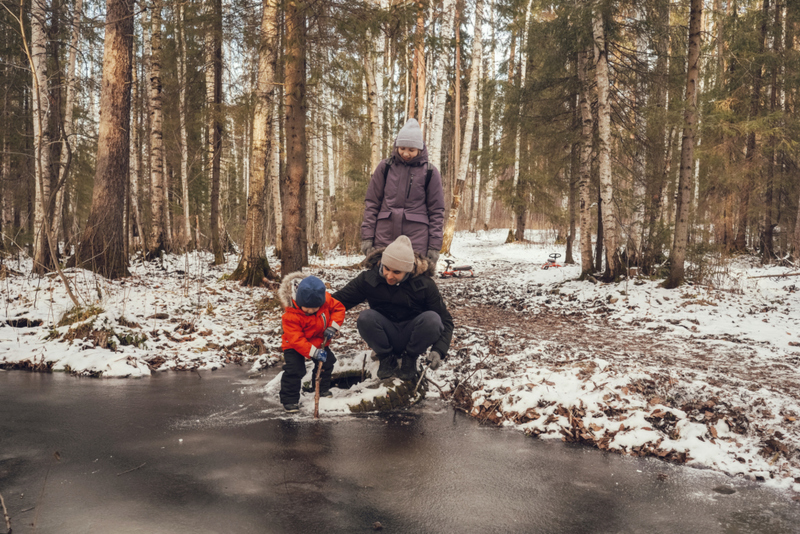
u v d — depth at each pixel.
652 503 2.51
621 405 3.63
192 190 19.05
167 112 15.36
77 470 2.58
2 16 12.80
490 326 7.35
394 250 3.77
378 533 2.10
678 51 11.80
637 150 12.29
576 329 7.39
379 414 3.75
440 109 18.62
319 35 9.00
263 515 2.20
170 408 3.67
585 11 10.66
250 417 3.55
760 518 2.38
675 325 7.54
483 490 2.57
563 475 2.82
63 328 5.25
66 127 13.55
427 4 8.48
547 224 28.83
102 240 9.03
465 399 4.14
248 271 10.32
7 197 16.17
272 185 16.92
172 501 2.29
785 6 16.09
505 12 19.06
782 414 3.42
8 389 3.96
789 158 16.61
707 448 3.15
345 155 15.72
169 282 9.59
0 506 2.17
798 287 10.17
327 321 3.80
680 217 9.64
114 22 9.16
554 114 14.10
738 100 15.47
